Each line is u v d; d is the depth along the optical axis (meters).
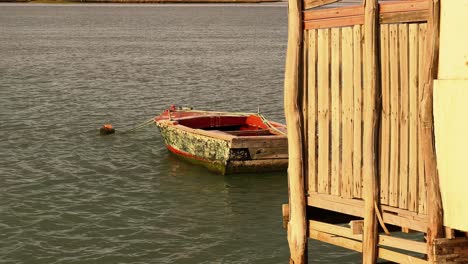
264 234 18.70
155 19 177.12
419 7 9.38
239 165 23.97
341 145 10.67
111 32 118.44
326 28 10.66
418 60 9.48
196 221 19.69
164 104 41.19
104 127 31.31
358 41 10.16
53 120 34.72
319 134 10.99
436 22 9.05
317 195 11.18
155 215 20.16
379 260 14.27
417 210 9.70
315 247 17.53
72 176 24.09
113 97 43.50
